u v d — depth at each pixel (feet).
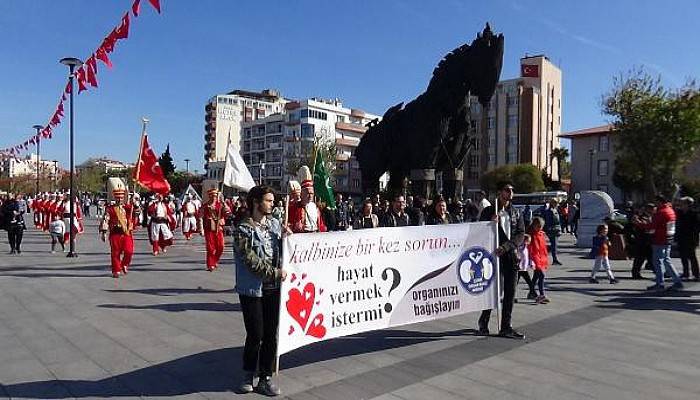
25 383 16.92
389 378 17.54
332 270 18.38
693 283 38.55
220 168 343.87
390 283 19.99
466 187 286.05
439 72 54.44
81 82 39.93
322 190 41.47
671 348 21.33
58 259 50.65
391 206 36.55
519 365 18.94
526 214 51.98
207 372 18.06
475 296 22.33
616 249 53.57
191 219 76.95
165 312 27.09
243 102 405.39
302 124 322.55
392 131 60.80
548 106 288.92
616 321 26.03
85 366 18.62
